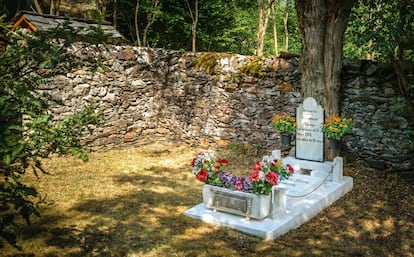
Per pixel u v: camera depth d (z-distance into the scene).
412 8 6.26
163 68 10.34
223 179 5.61
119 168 8.36
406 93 6.87
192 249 4.79
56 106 8.55
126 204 6.29
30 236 5.01
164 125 10.53
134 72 10.02
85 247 4.77
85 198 6.50
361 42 6.68
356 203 6.39
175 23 15.61
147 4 14.98
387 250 4.90
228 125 9.45
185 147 10.12
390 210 6.09
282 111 8.70
